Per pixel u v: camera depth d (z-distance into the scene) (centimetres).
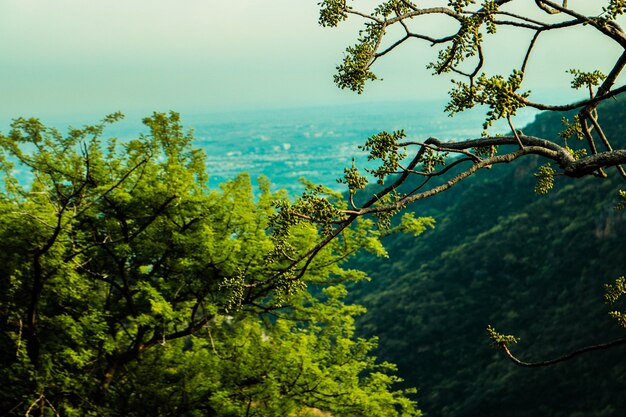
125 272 1238
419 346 7194
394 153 266
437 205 10538
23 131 1128
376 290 8950
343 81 299
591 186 7675
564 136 331
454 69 279
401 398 1288
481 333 7075
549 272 7219
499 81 239
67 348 1058
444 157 266
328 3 293
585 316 6372
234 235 1199
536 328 6731
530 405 5872
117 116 1159
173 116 1177
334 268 1248
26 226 1035
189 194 1203
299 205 270
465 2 272
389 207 259
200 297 1190
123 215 1144
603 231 6994
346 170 268
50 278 1070
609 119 8069
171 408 1203
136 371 1266
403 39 292
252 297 1176
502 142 261
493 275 7662
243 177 1202
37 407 1015
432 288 7856
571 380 5794
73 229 1168
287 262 1166
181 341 1352
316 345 1330
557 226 7688
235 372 1195
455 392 6525
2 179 1170
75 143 1165
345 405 1209
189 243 1136
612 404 5338
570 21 271
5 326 1102
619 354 5709
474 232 8962
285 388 1203
